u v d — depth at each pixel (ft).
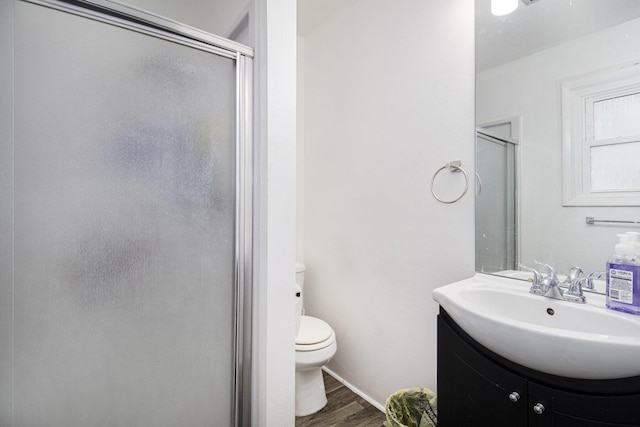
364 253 5.87
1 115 2.51
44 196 2.68
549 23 3.61
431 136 4.72
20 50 2.59
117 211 3.02
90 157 2.88
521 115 3.82
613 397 2.25
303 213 7.68
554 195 3.59
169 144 3.32
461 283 3.82
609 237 3.20
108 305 2.97
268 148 3.80
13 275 2.55
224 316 3.71
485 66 4.11
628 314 2.69
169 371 3.33
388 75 5.37
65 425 2.77
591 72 3.31
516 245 3.86
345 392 6.07
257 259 3.91
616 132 3.15
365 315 5.85
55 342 2.73
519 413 2.68
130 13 3.04
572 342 2.23
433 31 4.69
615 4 3.15
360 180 5.96
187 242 3.44
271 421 3.83
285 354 3.95
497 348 2.73
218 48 3.66
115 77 3.01
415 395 4.59
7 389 2.53
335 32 6.55
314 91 7.23
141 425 3.15
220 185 3.69
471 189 4.25
